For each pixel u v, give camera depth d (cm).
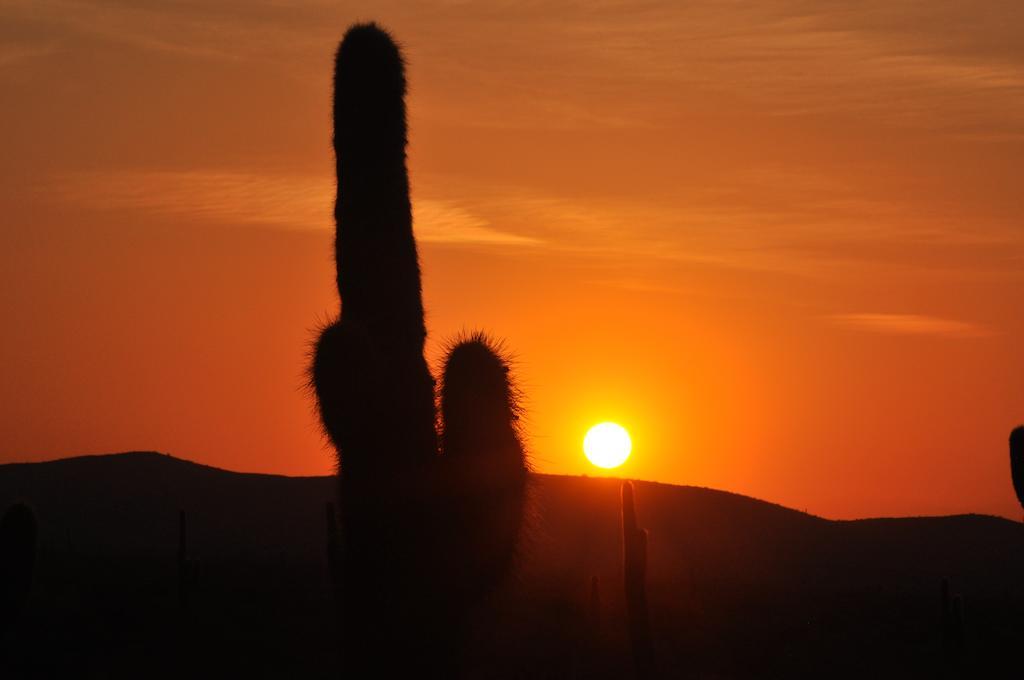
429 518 4209
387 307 4381
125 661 10412
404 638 4178
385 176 4469
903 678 12181
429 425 4316
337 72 4559
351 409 4128
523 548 4350
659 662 12281
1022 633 16212
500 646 11969
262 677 10075
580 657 12100
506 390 4353
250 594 15562
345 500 4253
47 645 10694
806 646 13988
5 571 4309
